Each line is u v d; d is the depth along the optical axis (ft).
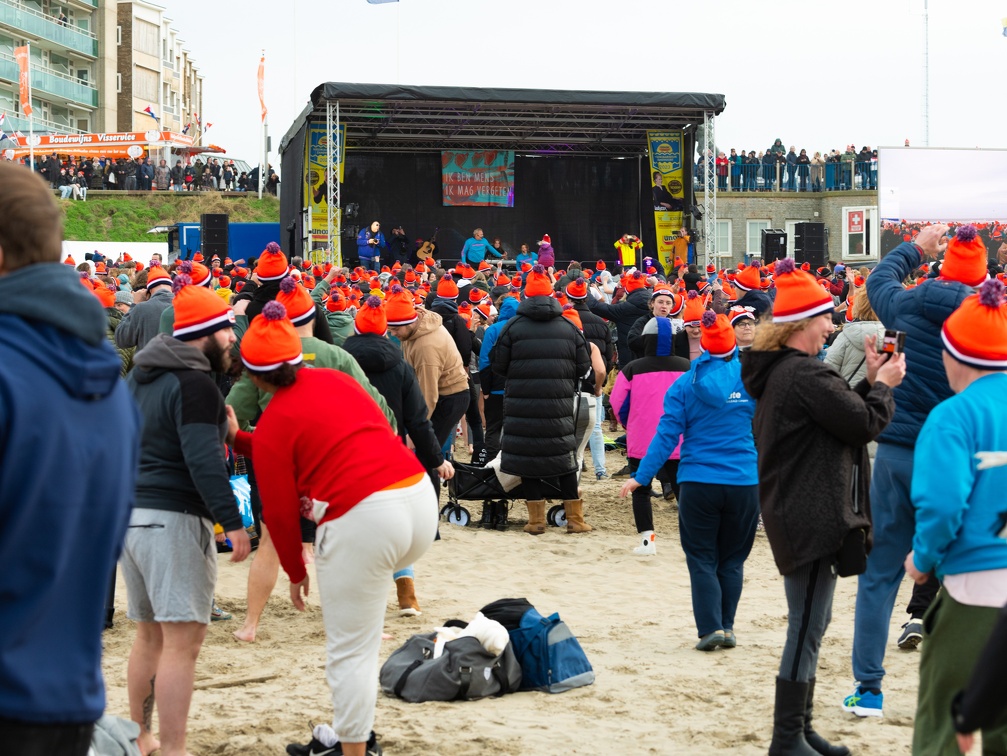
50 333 7.65
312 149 94.94
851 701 17.65
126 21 258.16
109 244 114.01
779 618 24.76
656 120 98.27
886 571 17.58
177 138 178.60
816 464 15.03
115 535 8.14
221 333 15.12
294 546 14.40
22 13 229.86
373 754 15.17
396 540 13.99
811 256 89.25
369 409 14.47
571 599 26.86
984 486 12.39
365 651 14.29
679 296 40.37
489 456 38.75
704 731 16.93
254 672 20.11
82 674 7.82
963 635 12.28
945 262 17.95
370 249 95.96
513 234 104.73
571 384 34.37
